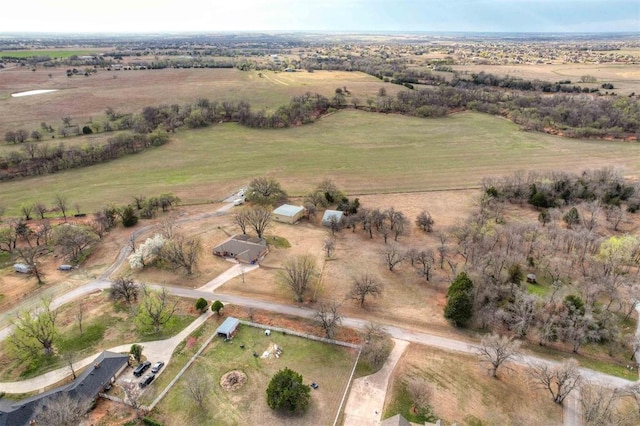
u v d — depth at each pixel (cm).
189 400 5206
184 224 10175
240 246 8806
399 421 4706
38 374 5662
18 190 12231
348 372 5688
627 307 6906
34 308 7000
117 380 5522
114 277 8031
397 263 8388
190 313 6888
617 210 9788
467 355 5984
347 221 9794
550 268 7838
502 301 6900
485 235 8581
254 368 5731
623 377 5594
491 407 5138
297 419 4975
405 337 6344
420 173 13250
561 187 11088
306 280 7212
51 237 9244
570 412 5078
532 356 5975
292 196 11762
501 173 12962
